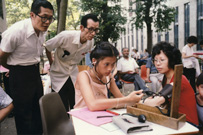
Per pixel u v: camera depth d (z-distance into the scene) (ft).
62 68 10.69
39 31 8.89
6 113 6.56
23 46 8.44
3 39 8.18
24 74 8.80
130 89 24.49
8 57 8.71
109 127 4.65
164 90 5.46
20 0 81.25
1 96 6.51
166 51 6.01
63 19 17.53
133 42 104.27
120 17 48.80
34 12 8.07
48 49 10.36
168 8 52.11
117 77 19.39
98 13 47.44
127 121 4.66
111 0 49.57
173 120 4.46
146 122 4.85
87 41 10.80
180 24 65.00
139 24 54.34
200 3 55.36
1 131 12.03
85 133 4.40
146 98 5.86
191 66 19.13
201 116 6.62
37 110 9.41
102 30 46.70
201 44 21.39
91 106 5.71
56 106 5.93
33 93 9.05
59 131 5.65
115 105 5.78
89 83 6.43
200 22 55.77
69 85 10.94
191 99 5.86
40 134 9.70
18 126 9.05
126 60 19.83
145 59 53.93
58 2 18.80
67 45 10.17
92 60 6.07
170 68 6.14
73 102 11.15
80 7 48.91
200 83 6.51
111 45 5.83
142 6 52.21
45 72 16.85
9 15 94.12
